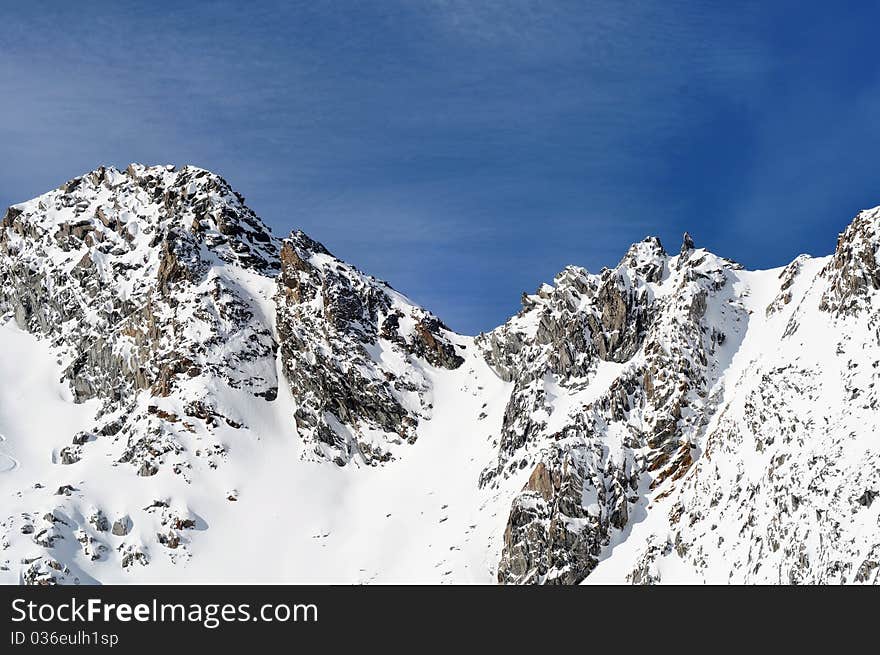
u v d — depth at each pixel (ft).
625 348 604.90
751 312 597.11
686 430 548.72
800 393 483.10
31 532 565.94
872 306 488.85
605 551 512.63
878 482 420.77
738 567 451.53
